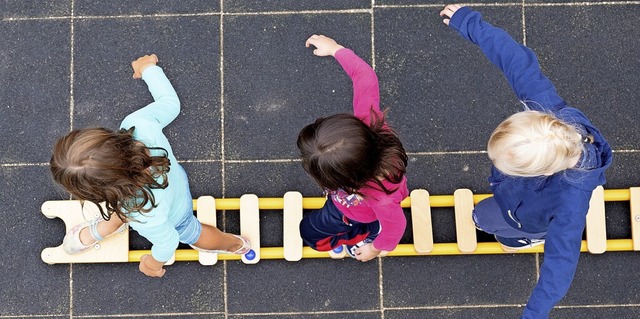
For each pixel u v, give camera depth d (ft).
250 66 9.06
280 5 9.13
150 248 8.79
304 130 5.53
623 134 9.02
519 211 6.34
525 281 8.84
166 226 6.08
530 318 5.79
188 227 7.00
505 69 6.33
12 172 8.89
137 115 6.09
